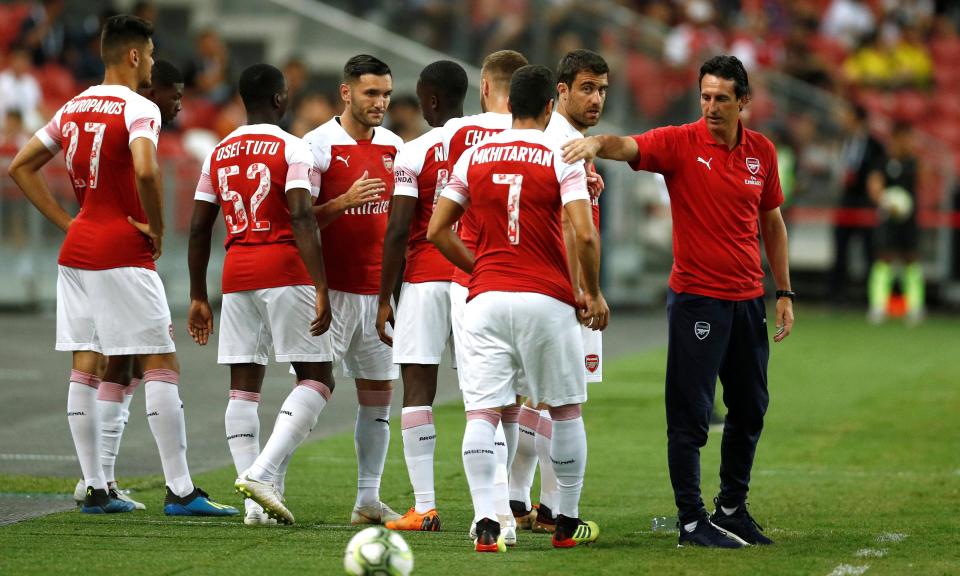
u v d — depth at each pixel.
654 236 70.44
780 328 23.42
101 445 25.53
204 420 35.81
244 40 78.75
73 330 24.72
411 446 23.92
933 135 87.12
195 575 19.78
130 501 25.33
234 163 24.16
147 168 23.83
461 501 26.62
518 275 21.42
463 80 24.66
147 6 69.31
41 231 58.75
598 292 21.55
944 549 22.08
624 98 69.75
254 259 24.06
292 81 66.44
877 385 44.16
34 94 64.94
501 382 21.66
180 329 55.28
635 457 31.78
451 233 21.97
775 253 23.36
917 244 66.19
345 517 24.94
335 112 63.94
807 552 21.78
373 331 24.92
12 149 57.44
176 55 76.00
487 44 73.12
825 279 73.25
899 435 35.06
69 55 71.12
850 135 69.56
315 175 24.39
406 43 76.00
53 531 23.06
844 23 93.50
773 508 26.02
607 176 66.38
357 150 24.70
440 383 43.66
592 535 22.56
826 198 71.19
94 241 24.36
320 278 23.45
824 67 84.25
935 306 71.88
